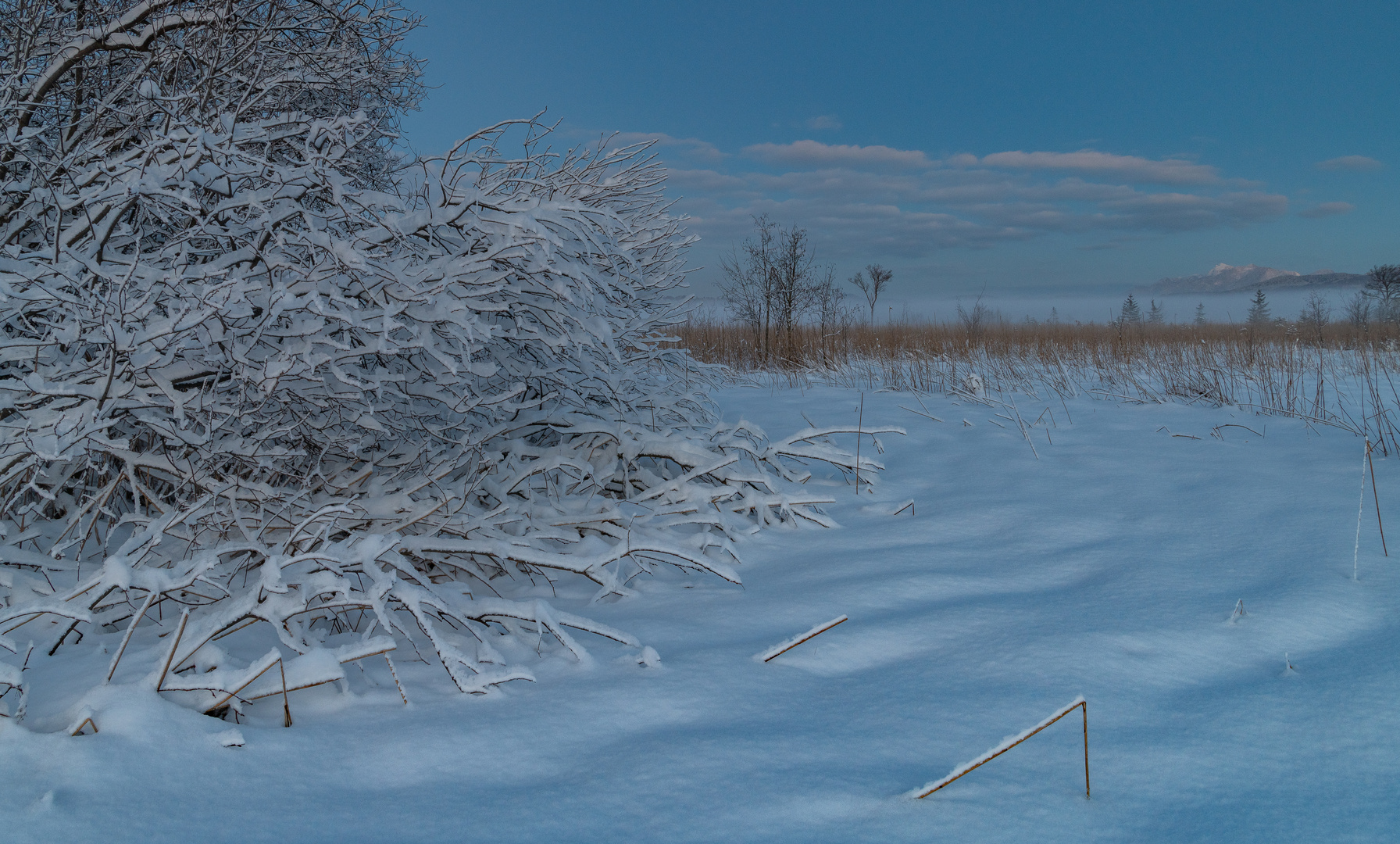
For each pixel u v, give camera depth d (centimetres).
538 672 258
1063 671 239
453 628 299
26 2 419
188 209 336
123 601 280
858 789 180
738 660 260
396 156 592
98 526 371
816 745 201
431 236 374
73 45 387
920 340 1370
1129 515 409
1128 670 239
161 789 179
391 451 403
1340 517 365
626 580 350
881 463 550
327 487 390
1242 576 311
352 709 230
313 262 353
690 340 1429
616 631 272
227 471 372
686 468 486
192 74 473
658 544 339
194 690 220
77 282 308
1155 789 178
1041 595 311
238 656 257
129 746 191
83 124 424
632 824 169
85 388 309
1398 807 167
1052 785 181
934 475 546
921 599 317
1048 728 207
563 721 220
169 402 329
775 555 400
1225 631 262
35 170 353
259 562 332
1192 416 697
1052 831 164
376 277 344
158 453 363
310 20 474
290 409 358
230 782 185
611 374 486
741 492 460
